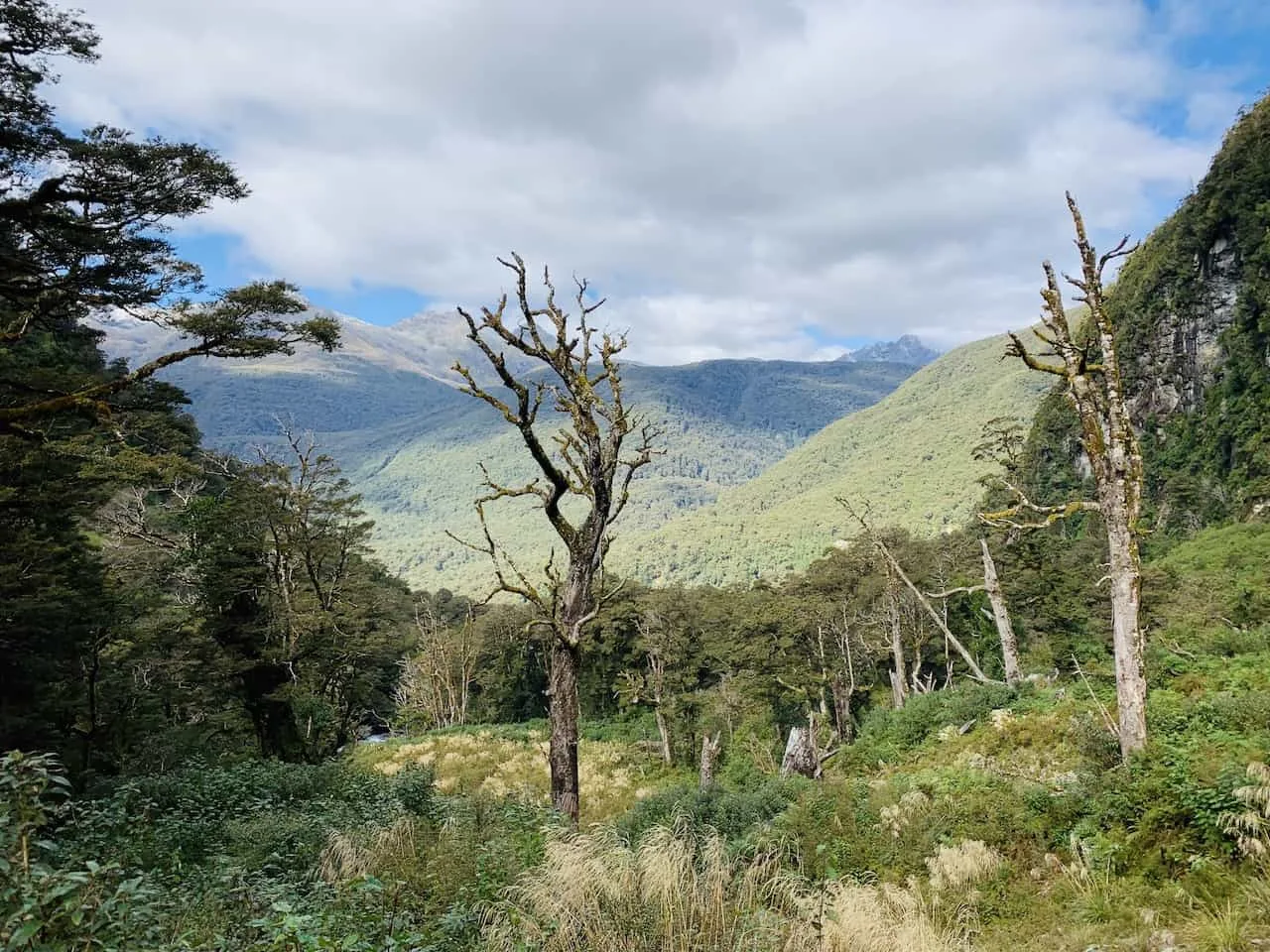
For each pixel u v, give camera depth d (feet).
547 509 40.22
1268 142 289.53
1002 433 116.06
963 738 61.41
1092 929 22.97
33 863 14.03
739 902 20.57
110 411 39.75
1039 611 127.44
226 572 79.87
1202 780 27.68
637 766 131.13
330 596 98.78
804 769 63.21
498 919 19.98
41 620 58.18
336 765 53.47
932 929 23.91
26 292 39.04
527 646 181.68
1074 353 38.63
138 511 92.32
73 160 37.76
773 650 141.49
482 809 35.60
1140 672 34.53
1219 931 19.61
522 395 37.37
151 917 18.45
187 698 87.35
